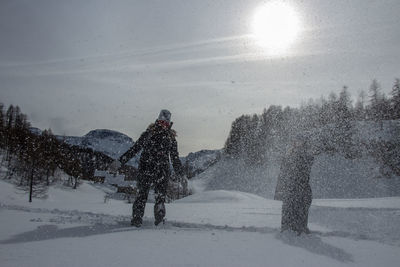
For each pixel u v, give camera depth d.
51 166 52.84
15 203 5.79
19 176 47.84
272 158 59.31
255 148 61.94
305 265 2.09
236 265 1.99
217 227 3.66
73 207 5.70
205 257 2.15
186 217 4.82
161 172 3.79
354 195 48.84
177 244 2.56
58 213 4.43
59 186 56.66
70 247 2.29
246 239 2.90
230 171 66.06
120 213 4.95
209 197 16.17
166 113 4.09
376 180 51.00
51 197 49.44
